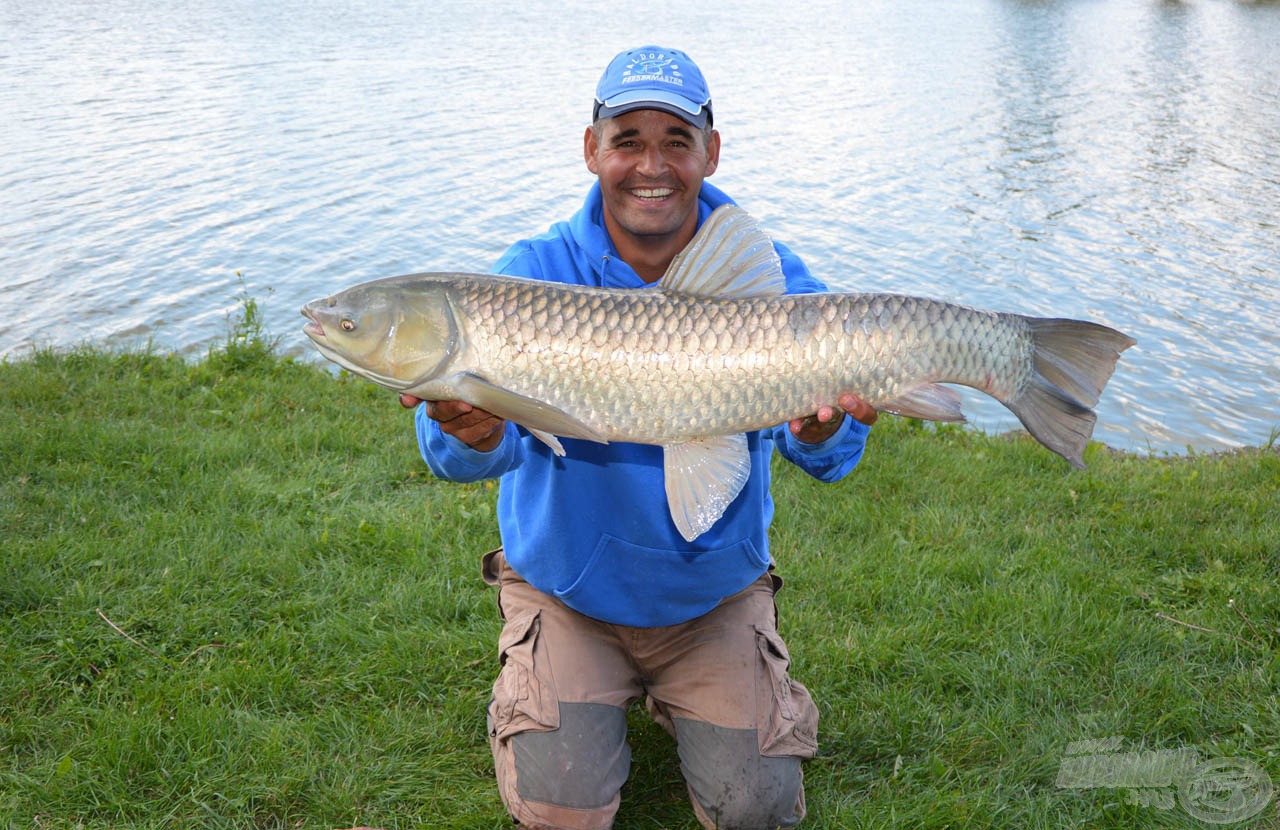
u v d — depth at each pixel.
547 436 2.62
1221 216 16.20
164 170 16.33
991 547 4.78
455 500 5.08
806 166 19.30
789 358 2.66
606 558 3.07
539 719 3.00
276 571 4.31
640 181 2.99
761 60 33.62
